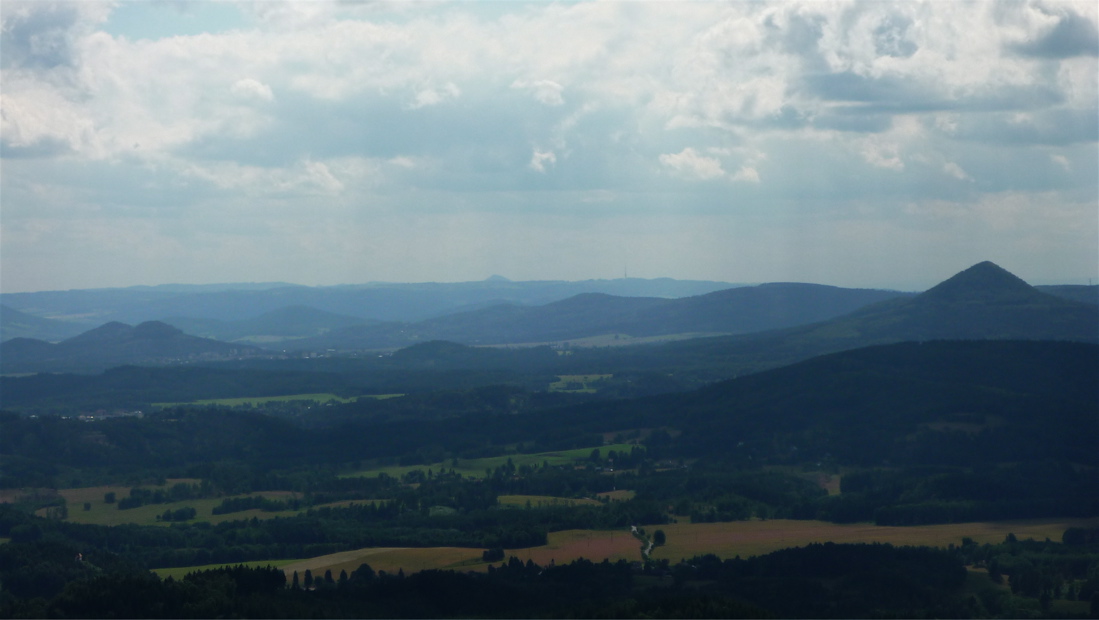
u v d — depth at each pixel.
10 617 189.12
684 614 190.00
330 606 198.62
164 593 198.12
